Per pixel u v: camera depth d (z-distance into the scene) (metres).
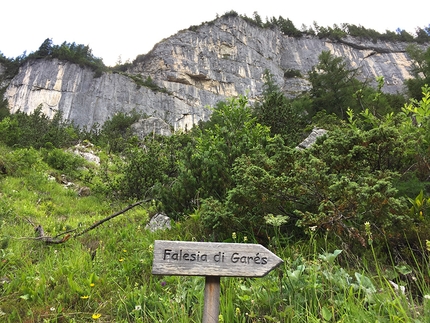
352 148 4.21
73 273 3.90
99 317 3.01
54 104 71.25
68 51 79.19
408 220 3.17
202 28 92.06
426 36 105.94
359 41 101.38
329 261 2.92
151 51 89.19
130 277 3.75
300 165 3.67
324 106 30.59
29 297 3.43
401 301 2.44
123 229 5.76
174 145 11.58
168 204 5.66
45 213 8.53
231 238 4.00
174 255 2.31
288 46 101.94
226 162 5.68
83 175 14.51
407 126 4.92
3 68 83.56
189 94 80.31
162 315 2.89
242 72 88.00
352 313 2.36
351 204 3.21
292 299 2.70
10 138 18.67
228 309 2.64
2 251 4.57
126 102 73.31
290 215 3.87
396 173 3.69
